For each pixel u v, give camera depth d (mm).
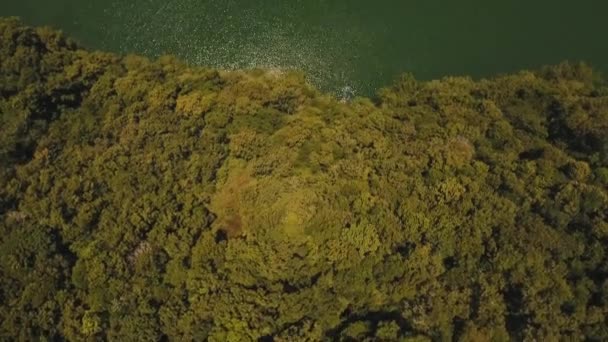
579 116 45406
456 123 44531
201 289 36906
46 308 38719
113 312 38156
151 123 43875
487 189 40875
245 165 40156
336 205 37312
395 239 38625
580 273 39000
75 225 40812
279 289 35844
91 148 43531
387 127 44062
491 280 38188
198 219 39094
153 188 41188
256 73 49031
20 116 44031
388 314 38219
